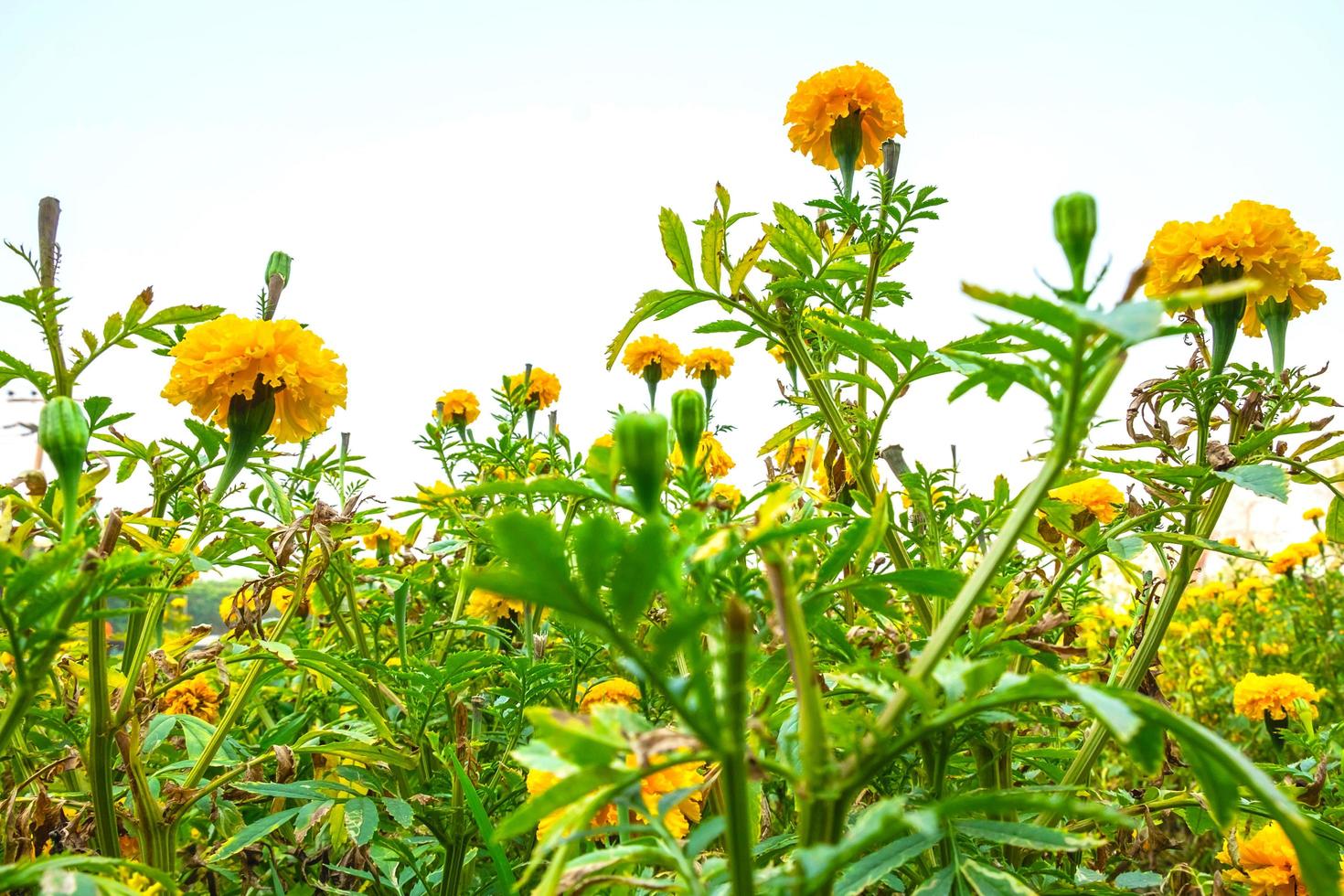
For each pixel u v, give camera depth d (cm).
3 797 56
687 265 52
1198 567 55
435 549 63
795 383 66
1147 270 27
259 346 54
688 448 35
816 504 50
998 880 33
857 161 68
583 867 29
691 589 34
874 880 34
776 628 33
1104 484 64
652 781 44
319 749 54
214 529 54
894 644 39
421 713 59
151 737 57
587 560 22
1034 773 59
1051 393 29
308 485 71
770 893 27
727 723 24
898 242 57
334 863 58
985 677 26
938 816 24
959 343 43
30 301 49
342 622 71
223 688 71
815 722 26
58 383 51
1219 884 53
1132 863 56
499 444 73
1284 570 134
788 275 53
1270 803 23
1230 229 53
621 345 54
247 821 65
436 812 55
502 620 77
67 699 55
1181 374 52
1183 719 24
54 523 47
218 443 56
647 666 23
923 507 51
